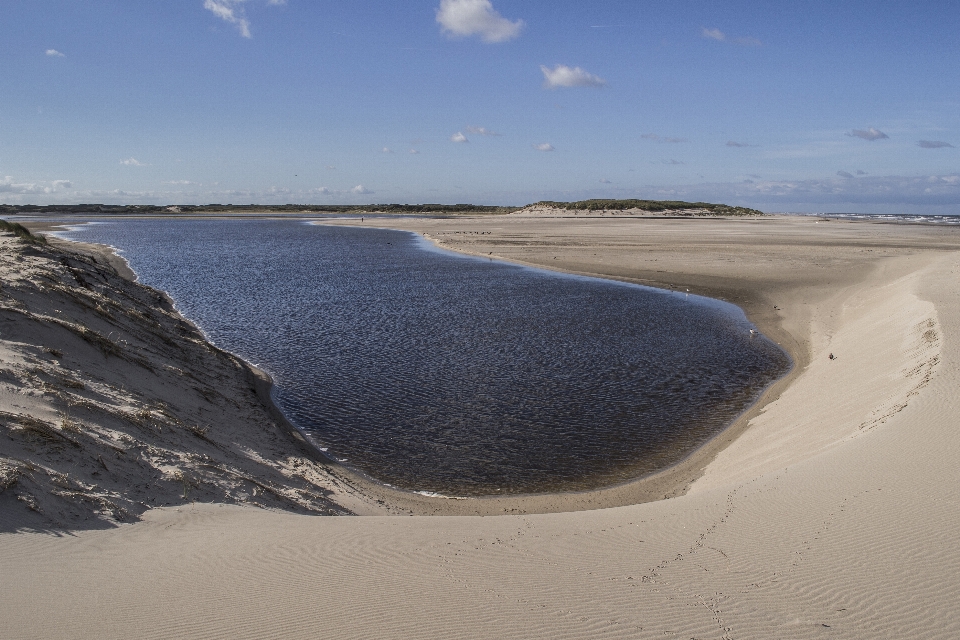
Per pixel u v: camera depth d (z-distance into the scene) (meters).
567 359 22.78
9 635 5.46
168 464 10.55
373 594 6.42
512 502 12.59
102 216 172.88
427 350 23.95
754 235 76.75
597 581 6.77
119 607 6.07
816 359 22.16
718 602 6.25
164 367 16.39
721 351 24.00
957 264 34.62
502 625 5.79
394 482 13.62
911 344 18.03
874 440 11.09
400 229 105.75
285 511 10.30
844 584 6.46
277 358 22.72
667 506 9.81
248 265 53.22
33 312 15.27
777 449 13.70
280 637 5.56
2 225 39.09
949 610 5.87
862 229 92.50
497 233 86.50
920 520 7.68
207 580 6.72
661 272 44.41
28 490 8.08
